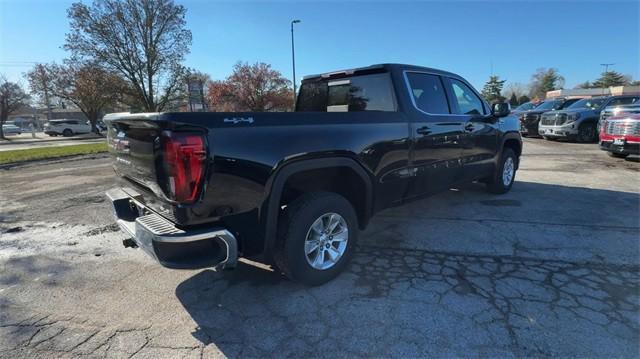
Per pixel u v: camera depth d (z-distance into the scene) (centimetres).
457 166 462
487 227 447
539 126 1448
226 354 230
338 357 225
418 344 234
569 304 274
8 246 419
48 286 323
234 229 257
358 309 275
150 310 282
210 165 236
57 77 3762
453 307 273
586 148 1193
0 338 251
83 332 256
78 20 2917
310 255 305
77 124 3906
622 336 237
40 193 698
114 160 338
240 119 251
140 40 3145
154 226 251
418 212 517
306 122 289
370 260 359
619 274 320
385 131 349
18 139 3347
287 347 235
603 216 479
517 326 248
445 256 365
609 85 8650
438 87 435
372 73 396
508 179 607
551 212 502
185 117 230
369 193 343
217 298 297
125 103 3347
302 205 292
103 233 460
